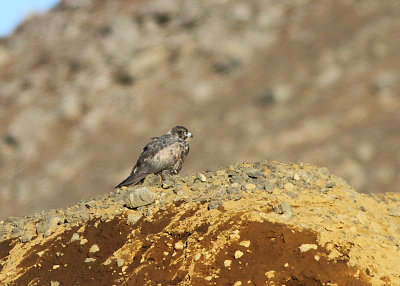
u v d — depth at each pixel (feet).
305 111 240.12
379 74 245.86
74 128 286.46
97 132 279.49
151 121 275.80
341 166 196.44
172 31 327.88
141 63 310.86
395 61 252.62
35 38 362.74
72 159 261.85
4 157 279.08
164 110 278.87
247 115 250.78
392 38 266.98
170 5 337.93
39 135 285.64
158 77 303.48
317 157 204.33
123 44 326.03
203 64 300.61
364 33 275.18
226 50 299.99
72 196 237.25
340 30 287.28
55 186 247.09
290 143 221.46
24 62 350.02
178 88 291.38
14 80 337.31
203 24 323.98
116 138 270.05
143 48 318.45
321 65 265.95
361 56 262.47
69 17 366.63
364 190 183.73
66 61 332.39
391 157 192.54
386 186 182.09
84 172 250.98
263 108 253.03
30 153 275.18
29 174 260.42
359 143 204.64
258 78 278.87
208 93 282.15
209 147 234.38
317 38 290.76
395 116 217.77
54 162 262.47
